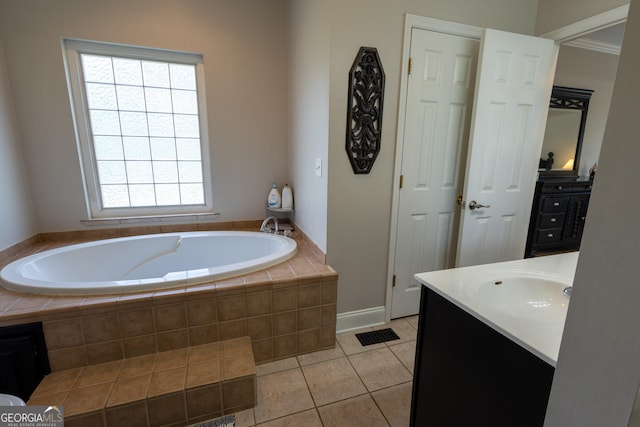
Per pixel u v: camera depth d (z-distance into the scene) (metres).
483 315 0.90
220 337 1.72
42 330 1.42
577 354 0.57
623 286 0.48
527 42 2.01
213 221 2.71
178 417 1.41
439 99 2.04
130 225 2.51
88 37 2.14
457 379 1.05
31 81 2.11
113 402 1.31
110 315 1.50
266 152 2.73
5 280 1.62
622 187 0.47
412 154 2.07
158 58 2.36
